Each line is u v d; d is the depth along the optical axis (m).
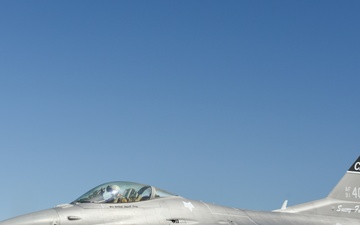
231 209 27.61
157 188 26.12
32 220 22.67
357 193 31.69
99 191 24.70
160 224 24.48
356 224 30.86
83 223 23.20
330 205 31.08
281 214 29.23
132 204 24.73
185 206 25.86
